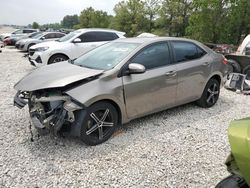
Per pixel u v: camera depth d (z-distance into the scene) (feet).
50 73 14.98
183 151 14.06
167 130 16.55
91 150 13.89
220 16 93.35
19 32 108.27
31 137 14.69
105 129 14.87
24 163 12.55
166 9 146.82
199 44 20.04
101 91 13.96
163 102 17.28
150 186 11.19
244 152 6.79
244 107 21.76
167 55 17.51
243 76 26.91
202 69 19.38
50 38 70.13
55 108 13.43
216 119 18.69
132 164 12.73
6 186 10.93
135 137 15.47
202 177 11.88
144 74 15.90
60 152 13.61
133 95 15.46
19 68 39.42
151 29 177.78
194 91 19.24
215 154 13.84
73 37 36.96
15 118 17.78
